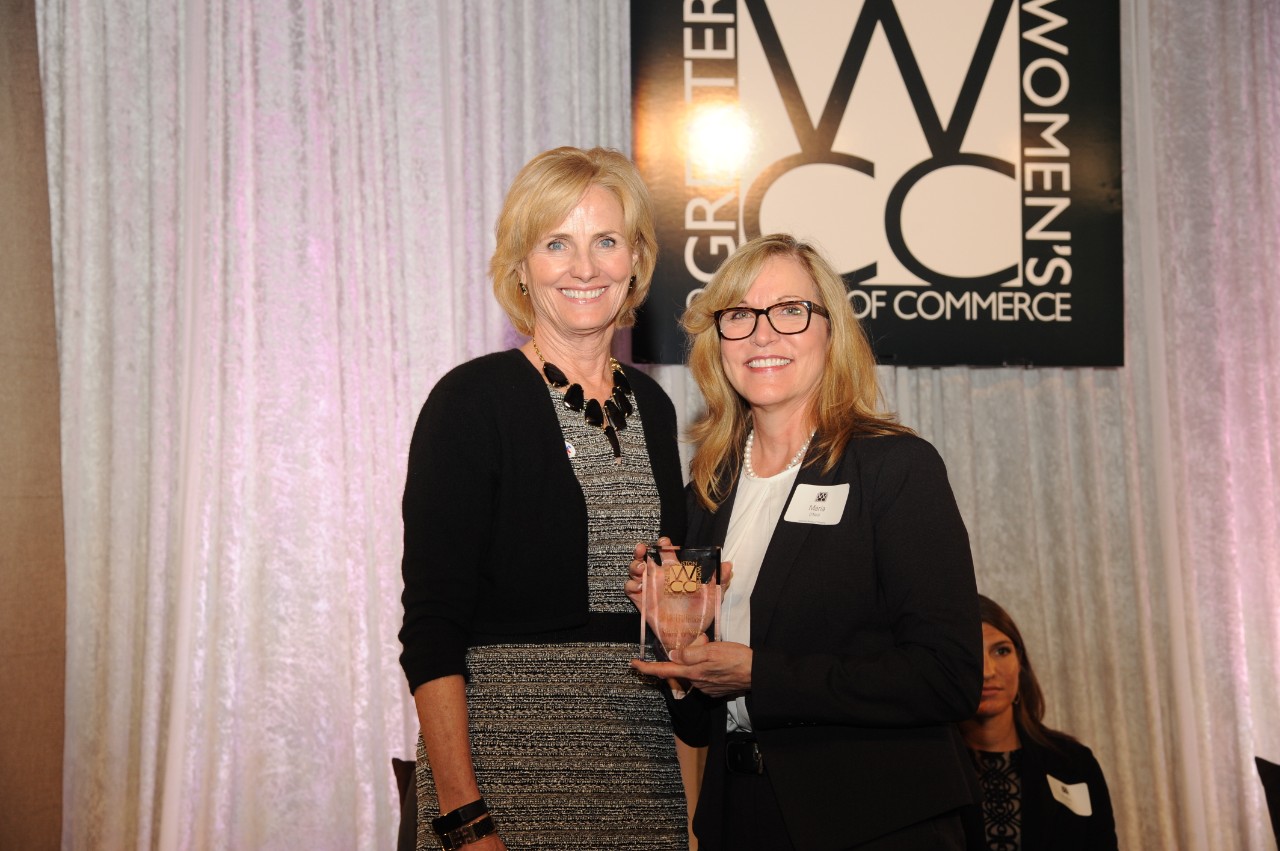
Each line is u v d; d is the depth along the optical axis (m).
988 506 3.20
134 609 2.93
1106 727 3.14
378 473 2.98
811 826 1.52
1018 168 3.11
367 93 3.03
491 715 1.56
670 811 1.63
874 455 1.62
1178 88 3.23
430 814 1.56
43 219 2.79
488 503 1.59
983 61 3.10
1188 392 3.21
